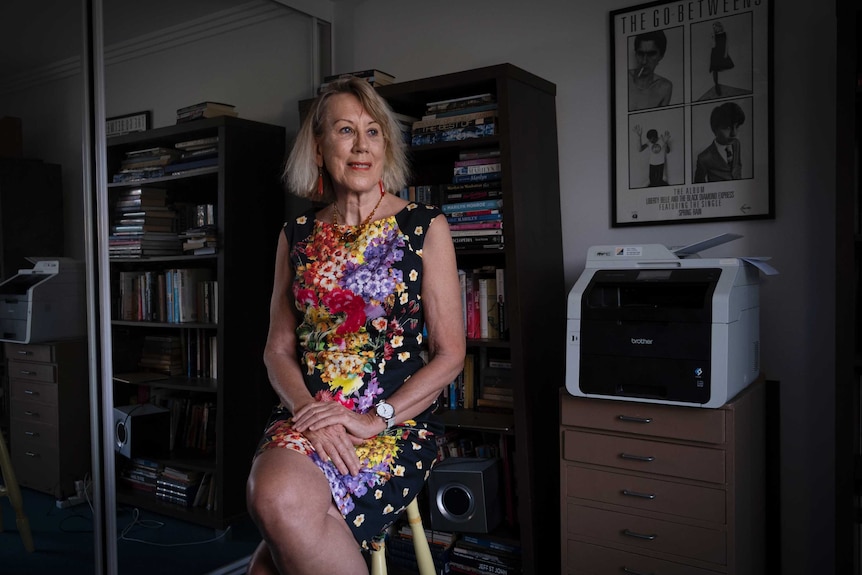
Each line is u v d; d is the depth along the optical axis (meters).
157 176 2.65
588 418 2.23
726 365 1.97
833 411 2.39
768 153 2.46
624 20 2.71
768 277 2.48
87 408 2.41
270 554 1.45
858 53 2.08
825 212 2.38
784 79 2.44
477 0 3.07
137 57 2.56
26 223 2.24
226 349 2.96
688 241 2.62
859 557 1.99
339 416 1.47
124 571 2.52
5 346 2.18
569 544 2.30
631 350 2.11
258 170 3.14
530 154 2.61
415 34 3.25
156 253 2.64
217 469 2.89
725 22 2.52
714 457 2.03
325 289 1.63
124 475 2.52
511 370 2.60
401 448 1.55
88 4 2.41
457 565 2.72
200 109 2.84
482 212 2.62
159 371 2.66
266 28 3.13
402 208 1.70
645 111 2.68
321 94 1.73
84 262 2.40
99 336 2.44
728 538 2.03
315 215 1.80
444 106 2.70
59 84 2.33
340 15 3.46
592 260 2.28
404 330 1.63
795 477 2.46
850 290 1.96
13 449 2.22
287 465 1.35
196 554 2.78
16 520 2.22
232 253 3.00
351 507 1.46
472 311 2.78
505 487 2.67
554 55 2.89
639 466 2.16
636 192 2.71
